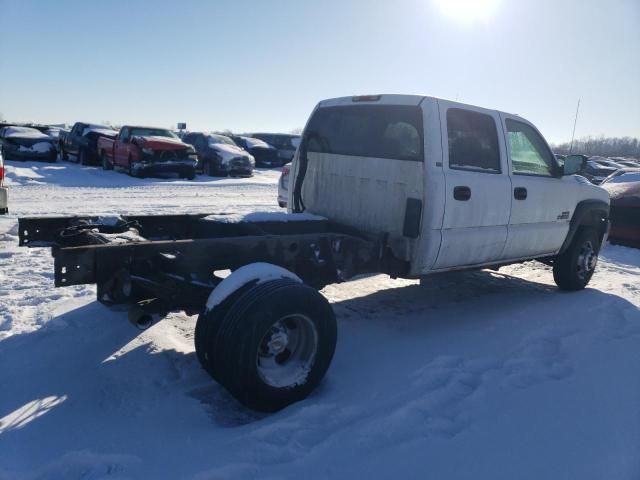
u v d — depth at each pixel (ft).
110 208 37.76
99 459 9.38
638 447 10.25
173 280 12.37
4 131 76.02
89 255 11.22
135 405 11.47
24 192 45.52
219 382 11.49
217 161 69.31
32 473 9.01
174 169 61.52
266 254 13.71
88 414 11.03
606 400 12.16
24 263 21.81
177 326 16.15
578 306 19.58
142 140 59.82
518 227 18.62
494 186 17.25
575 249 21.76
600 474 9.38
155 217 16.22
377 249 15.99
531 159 19.72
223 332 11.03
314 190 19.06
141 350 14.07
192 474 8.97
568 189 20.72
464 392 12.40
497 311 19.02
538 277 25.07
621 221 33.32
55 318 15.76
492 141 17.74
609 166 85.92
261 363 11.70
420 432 10.55
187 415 11.21
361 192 17.21
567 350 15.16
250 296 11.21
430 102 15.83
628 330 17.03
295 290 11.64
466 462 9.65
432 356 14.61
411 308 19.17
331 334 12.35
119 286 11.78
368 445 10.02
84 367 12.99
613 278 25.39
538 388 12.66
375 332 16.46
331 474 9.16
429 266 15.98
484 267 18.31
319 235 14.61
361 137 17.49
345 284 22.06
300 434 10.31
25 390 11.82
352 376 13.28
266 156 89.92
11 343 14.02
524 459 9.80
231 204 43.52
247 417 11.45
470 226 16.67
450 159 16.30
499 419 11.18
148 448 9.86
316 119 19.20
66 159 80.59
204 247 12.69
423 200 15.51
